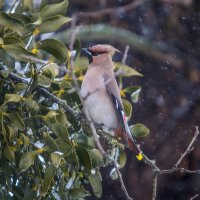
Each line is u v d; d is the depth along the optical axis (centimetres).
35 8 937
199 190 1568
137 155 947
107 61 1108
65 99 978
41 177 939
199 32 1614
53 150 892
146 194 1562
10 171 916
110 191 1558
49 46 938
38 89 943
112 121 1070
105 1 1609
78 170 938
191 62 1605
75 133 938
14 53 888
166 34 1617
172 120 1583
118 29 1489
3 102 933
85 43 1581
